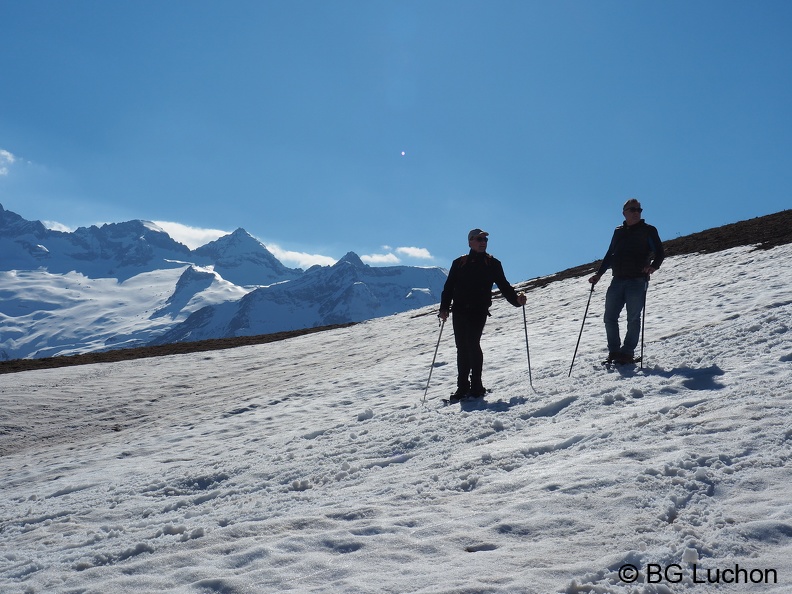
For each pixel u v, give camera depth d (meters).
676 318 13.66
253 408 14.29
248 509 5.89
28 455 13.23
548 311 21.41
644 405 6.99
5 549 6.13
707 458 4.86
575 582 3.36
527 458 5.90
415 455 7.03
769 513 3.90
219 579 3.85
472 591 3.37
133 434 13.62
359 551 4.09
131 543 5.23
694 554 3.48
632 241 9.68
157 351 28.89
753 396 6.40
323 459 7.71
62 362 26.77
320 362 20.98
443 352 17.41
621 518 4.10
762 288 14.38
